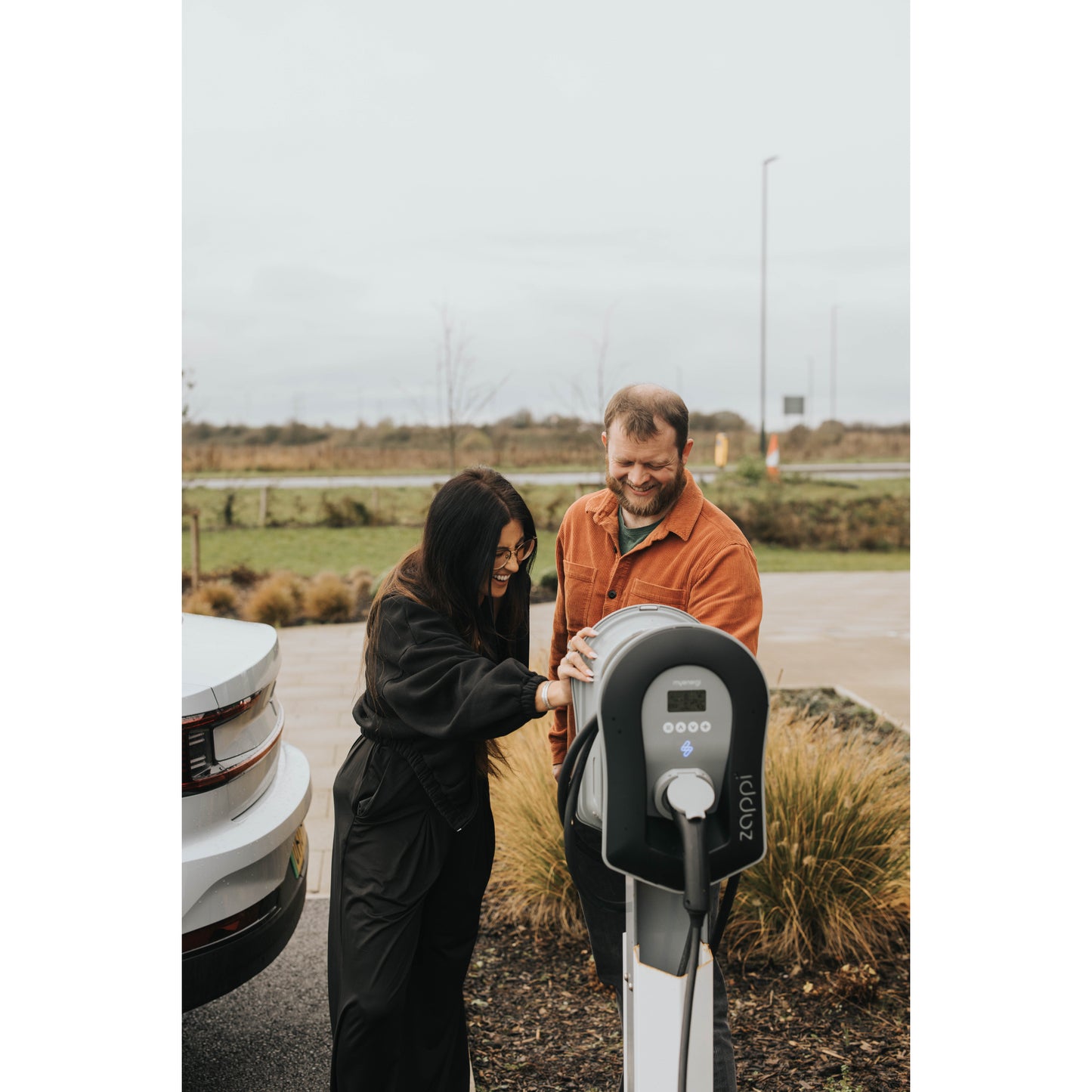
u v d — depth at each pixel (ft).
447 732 6.38
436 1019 7.38
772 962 10.18
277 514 54.54
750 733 5.28
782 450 95.35
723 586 7.06
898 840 10.80
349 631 30.81
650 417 7.00
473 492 6.72
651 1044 5.78
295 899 8.21
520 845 11.23
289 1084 8.35
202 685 7.54
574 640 5.99
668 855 5.31
